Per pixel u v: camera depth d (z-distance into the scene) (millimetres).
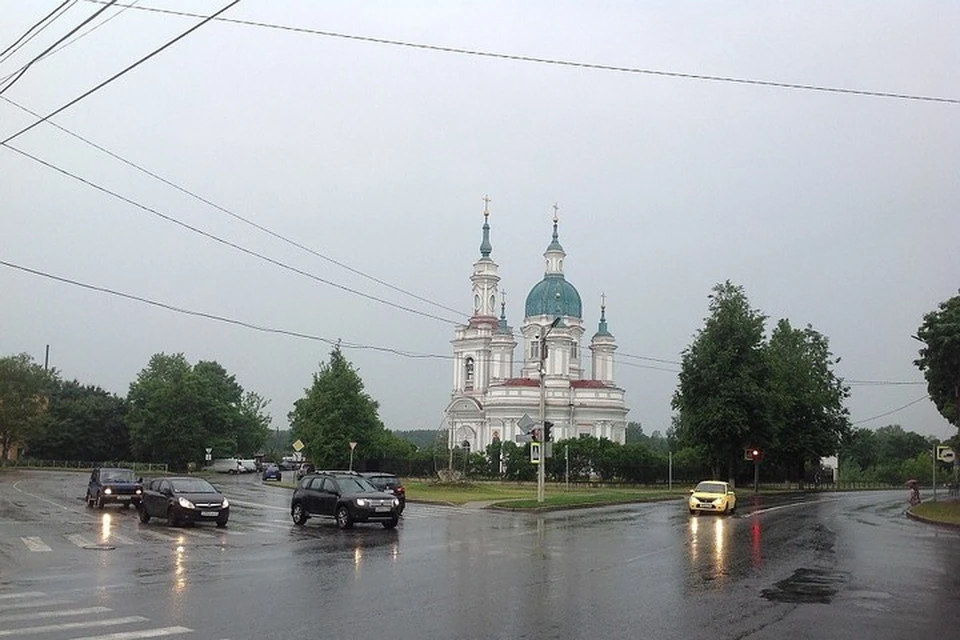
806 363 78750
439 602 12805
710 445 63312
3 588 13859
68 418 104938
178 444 94688
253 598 12992
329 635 10383
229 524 27500
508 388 91688
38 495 42938
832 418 80562
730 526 29719
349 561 17875
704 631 10922
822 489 78188
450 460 63688
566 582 15125
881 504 48031
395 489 34219
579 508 40562
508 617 11680
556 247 98688
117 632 10398
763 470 82250
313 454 64000
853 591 14531
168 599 12820
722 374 62812
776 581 15656
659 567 17547
